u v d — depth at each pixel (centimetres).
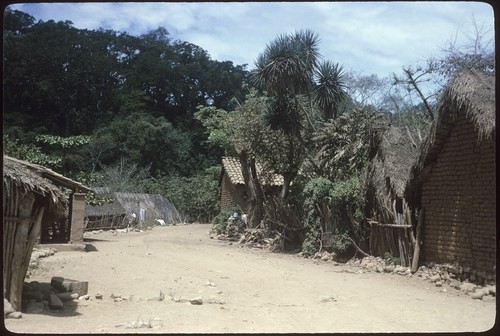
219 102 5578
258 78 2020
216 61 5716
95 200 2548
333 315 811
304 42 2011
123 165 4566
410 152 1405
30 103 4822
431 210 1252
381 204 1409
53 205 936
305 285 1130
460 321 775
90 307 848
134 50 5672
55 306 816
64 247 1750
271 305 902
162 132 4972
